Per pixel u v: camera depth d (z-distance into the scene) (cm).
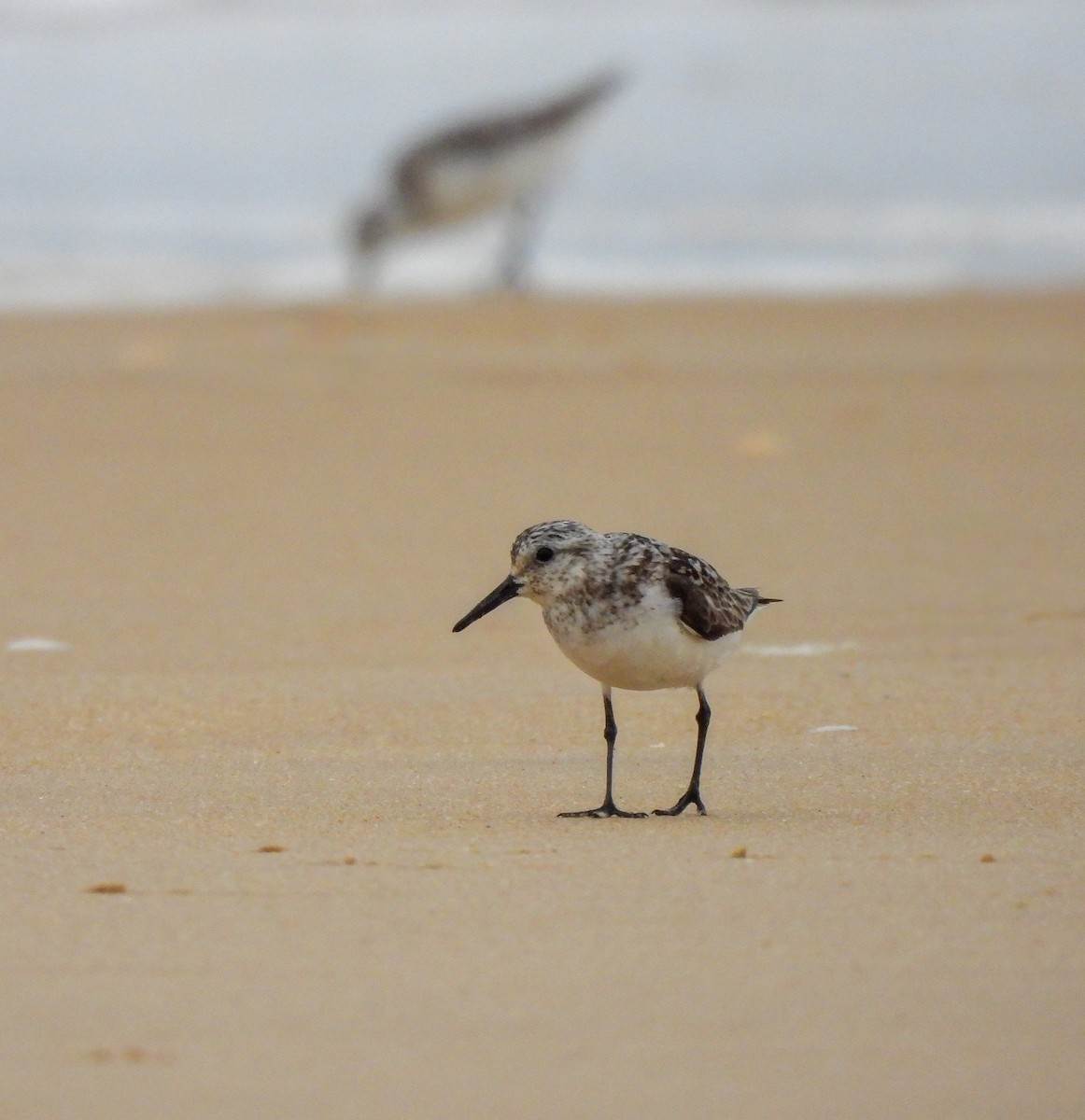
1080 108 5069
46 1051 541
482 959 614
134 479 1647
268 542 1442
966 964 610
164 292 2880
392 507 1555
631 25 6919
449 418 1903
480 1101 511
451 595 1302
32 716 1006
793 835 779
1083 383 2078
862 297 2723
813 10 7088
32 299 2778
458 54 6316
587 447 1773
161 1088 517
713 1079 524
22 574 1345
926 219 3659
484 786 884
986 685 1072
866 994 584
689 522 1496
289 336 2411
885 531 1470
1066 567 1365
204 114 5162
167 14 7288
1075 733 968
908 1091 517
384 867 724
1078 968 606
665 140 4603
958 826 795
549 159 3034
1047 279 2984
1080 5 6938
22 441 1781
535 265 3169
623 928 646
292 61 6162
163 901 679
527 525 1492
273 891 690
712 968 606
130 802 845
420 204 2998
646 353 2283
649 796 866
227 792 864
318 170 4319
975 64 5847
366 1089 517
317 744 961
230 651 1155
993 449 1761
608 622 825
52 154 4469
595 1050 543
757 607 923
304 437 1817
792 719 1009
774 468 1689
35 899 681
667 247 3341
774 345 2334
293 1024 561
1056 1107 508
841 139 4634
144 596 1288
